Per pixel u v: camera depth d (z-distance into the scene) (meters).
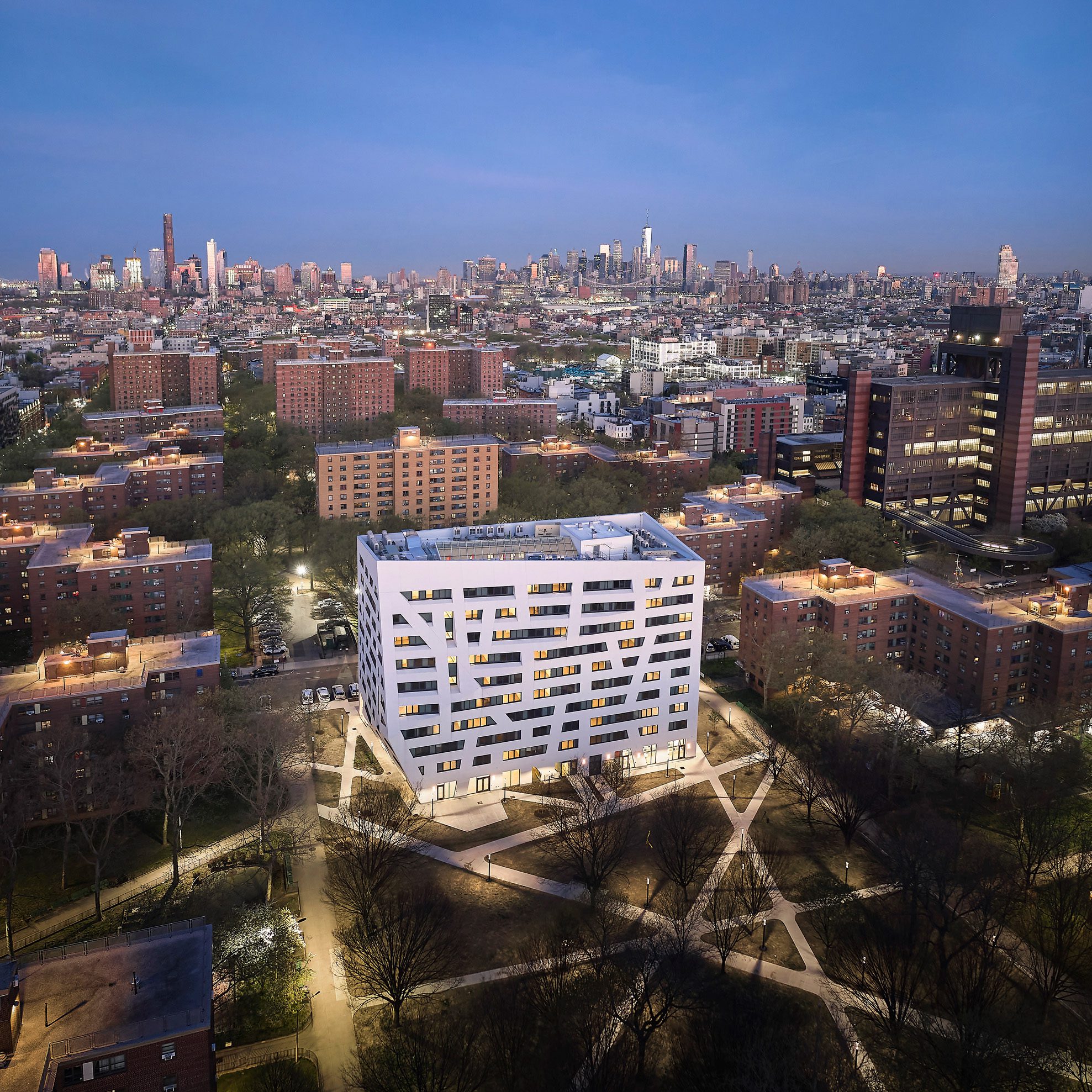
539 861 131.50
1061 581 173.25
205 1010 79.19
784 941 116.25
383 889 122.88
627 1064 95.25
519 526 169.62
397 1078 92.25
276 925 108.94
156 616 192.88
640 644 154.25
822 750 152.88
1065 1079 95.19
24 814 122.75
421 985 105.81
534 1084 92.88
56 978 83.19
